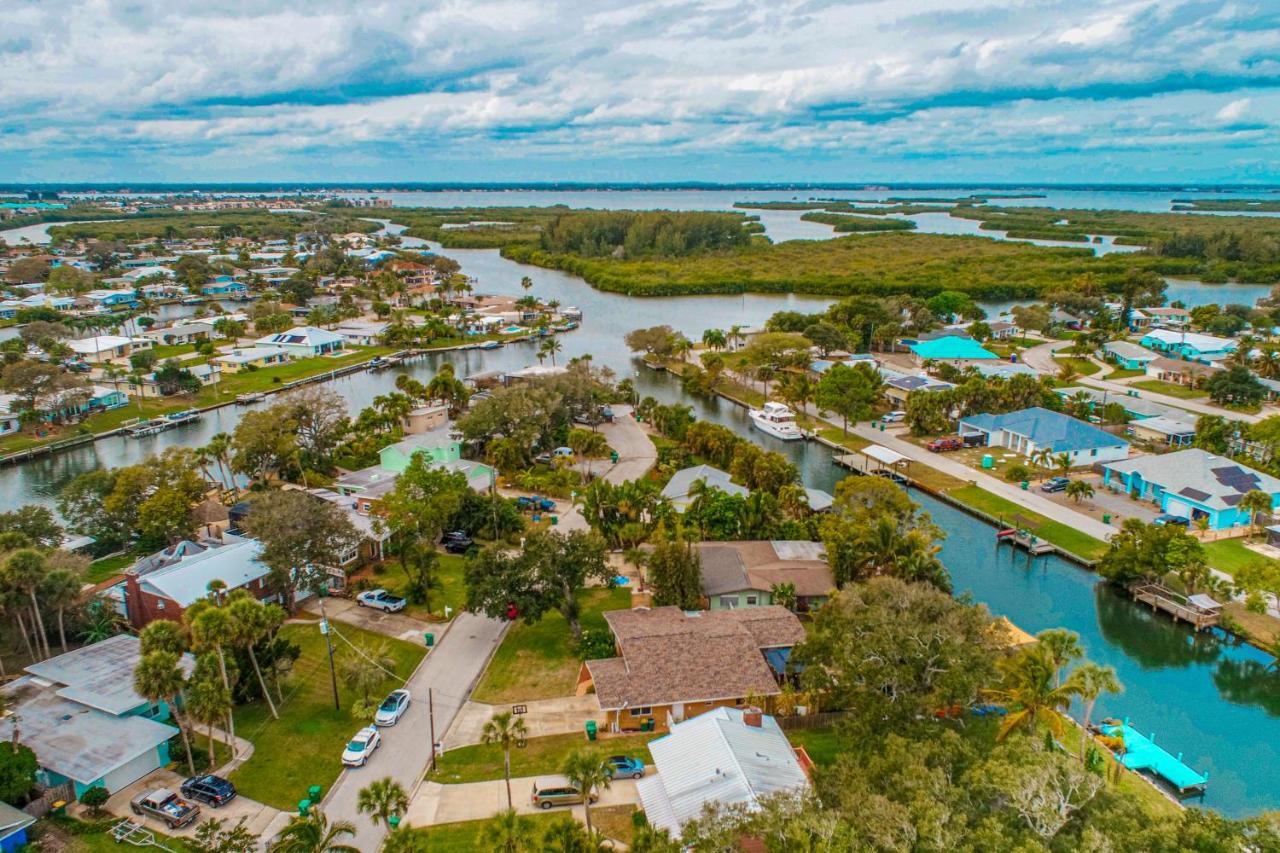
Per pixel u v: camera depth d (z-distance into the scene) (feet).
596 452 397.39
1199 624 267.59
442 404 505.66
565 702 218.18
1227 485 348.38
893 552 263.90
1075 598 292.81
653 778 172.76
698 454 425.28
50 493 397.19
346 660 237.66
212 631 188.03
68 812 175.11
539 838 151.64
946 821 130.31
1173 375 588.91
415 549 279.28
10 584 224.53
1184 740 218.38
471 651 244.22
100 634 242.58
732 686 206.80
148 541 312.91
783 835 134.41
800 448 465.47
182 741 196.03
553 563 244.01
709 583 267.18
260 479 386.32
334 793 181.68
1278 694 240.53
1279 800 195.00
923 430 474.08
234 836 157.28
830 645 195.31
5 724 193.06
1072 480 383.45
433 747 190.80
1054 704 179.73
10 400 508.94
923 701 168.25
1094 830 125.80
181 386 570.46
